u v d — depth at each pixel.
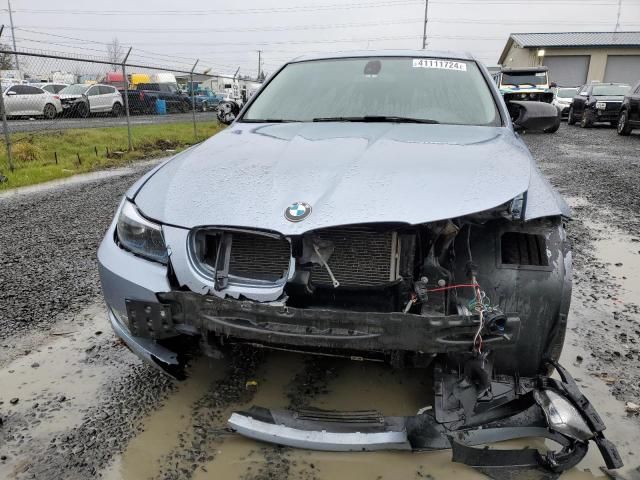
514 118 3.47
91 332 3.15
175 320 2.06
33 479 1.98
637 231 5.30
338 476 2.00
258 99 3.57
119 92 22.05
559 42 38.03
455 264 2.10
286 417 2.08
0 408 2.41
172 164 2.55
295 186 2.10
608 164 9.48
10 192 7.46
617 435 2.22
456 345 1.85
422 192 2.01
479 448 2.10
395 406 2.36
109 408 2.41
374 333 1.87
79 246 4.81
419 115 3.13
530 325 2.06
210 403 2.43
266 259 2.04
